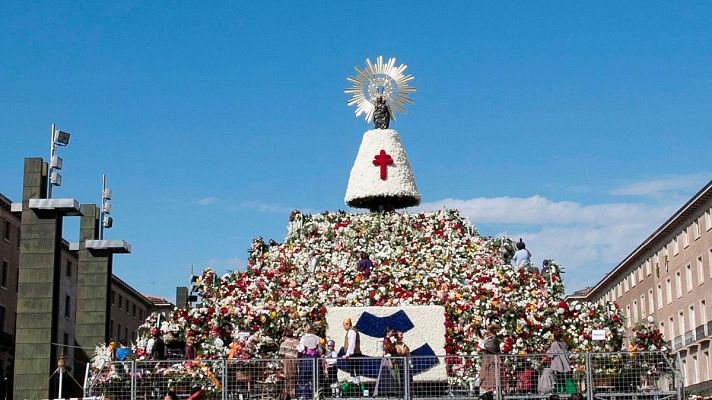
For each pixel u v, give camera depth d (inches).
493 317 998.4
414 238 1338.6
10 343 2230.6
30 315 1018.7
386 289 1087.0
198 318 995.9
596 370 816.9
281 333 991.0
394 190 1493.6
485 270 1147.9
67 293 2556.6
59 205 1035.3
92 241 1239.5
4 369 2193.7
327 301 1047.0
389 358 804.0
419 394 803.4
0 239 2194.9
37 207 1033.5
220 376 808.3
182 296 1962.4
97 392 807.7
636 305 3093.0
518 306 1010.1
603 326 1000.9
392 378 799.1
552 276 1182.9
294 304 1019.9
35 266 1032.2
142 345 948.0
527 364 805.9
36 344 1011.9
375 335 976.3
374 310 984.9
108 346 948.0
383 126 1541.6
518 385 800.9
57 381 1011.9
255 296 1075.3
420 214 1434.5
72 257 2605.8
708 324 2356.1
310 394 792.9
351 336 832.3
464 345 971.9
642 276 3009.4
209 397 800.9
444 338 975.6
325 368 802.2
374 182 1499.8
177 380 805.9
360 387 799.7
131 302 3112.7
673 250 2664.9
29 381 1002.7
